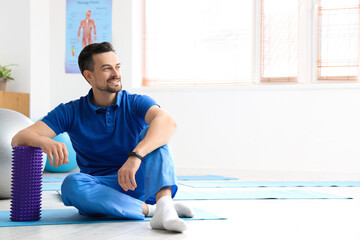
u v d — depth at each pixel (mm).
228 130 4891
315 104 4648
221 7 5207
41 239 1407
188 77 5297
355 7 4805
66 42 5324
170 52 5344
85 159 1888
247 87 4828
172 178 1609
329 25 4844
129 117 1810
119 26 5262
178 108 5035
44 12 5250
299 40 4926
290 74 4953
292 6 4961
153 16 5379
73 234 1486
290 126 4719
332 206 2303
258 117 4805
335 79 4820
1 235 1465
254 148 4812
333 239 1477
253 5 5059
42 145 1646
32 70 5090
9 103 4750
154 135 1618
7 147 2471
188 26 5301
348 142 4562
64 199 1736
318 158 4637
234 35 5164
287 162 4719
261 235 1526
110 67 1737
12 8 5129
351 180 4066
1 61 5148
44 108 5230
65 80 5316
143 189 1826
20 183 1715
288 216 1963
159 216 1563
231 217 1910
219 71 5203
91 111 1812
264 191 3010
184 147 5004
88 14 5301
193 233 1534
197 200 2539
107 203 1696
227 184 3543
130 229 1582
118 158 1850
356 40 4805
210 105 4949
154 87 5117
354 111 4551
